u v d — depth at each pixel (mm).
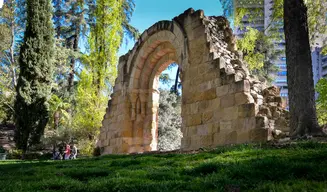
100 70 25203
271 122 10312
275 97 11398
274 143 8336
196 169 5945
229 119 11312
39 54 25031
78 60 37938
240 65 12781
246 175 4949
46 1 26000
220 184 4555
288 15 10062
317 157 5617
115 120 18375
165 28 15734
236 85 11266
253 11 18875
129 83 17844
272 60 34281
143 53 17469
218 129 11734
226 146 9617
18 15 32906
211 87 12414
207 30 13320
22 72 24562
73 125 24906
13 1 32125
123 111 17625
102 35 25766
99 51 25734
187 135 13250
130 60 18203
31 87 24422
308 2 16312
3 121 37250
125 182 5188
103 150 19016
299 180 4402
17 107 24078
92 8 36594
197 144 12602
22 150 22984
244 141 10453
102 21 26094
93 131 23438
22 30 34156
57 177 6398
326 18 16719
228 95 11547
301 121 9219
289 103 9711
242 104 10891
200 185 4652
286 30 10102
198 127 12742
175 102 31875
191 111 13273
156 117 17359
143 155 11375
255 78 12625
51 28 25969
